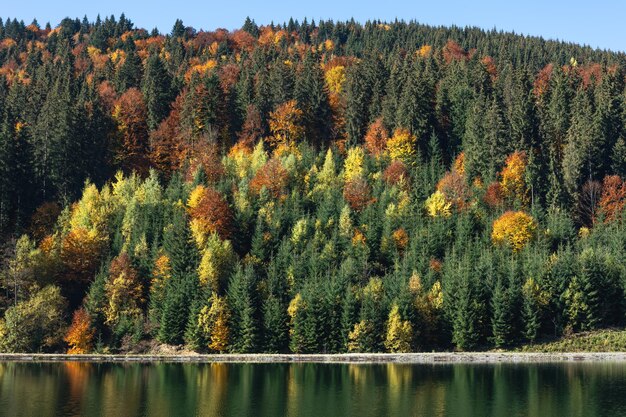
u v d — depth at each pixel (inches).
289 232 5767.7
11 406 3316.9
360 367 4389.8
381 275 5438.0
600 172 6889.8
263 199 6151.6
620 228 5910.4
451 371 4217.5
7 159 6063.0
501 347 4825.3
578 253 5315.0
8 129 6289.4
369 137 7544.3
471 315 4800.7
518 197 6382.9
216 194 5866.1
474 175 6889.8
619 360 4549.7
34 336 4886.8
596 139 6899.6
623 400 3410.4
